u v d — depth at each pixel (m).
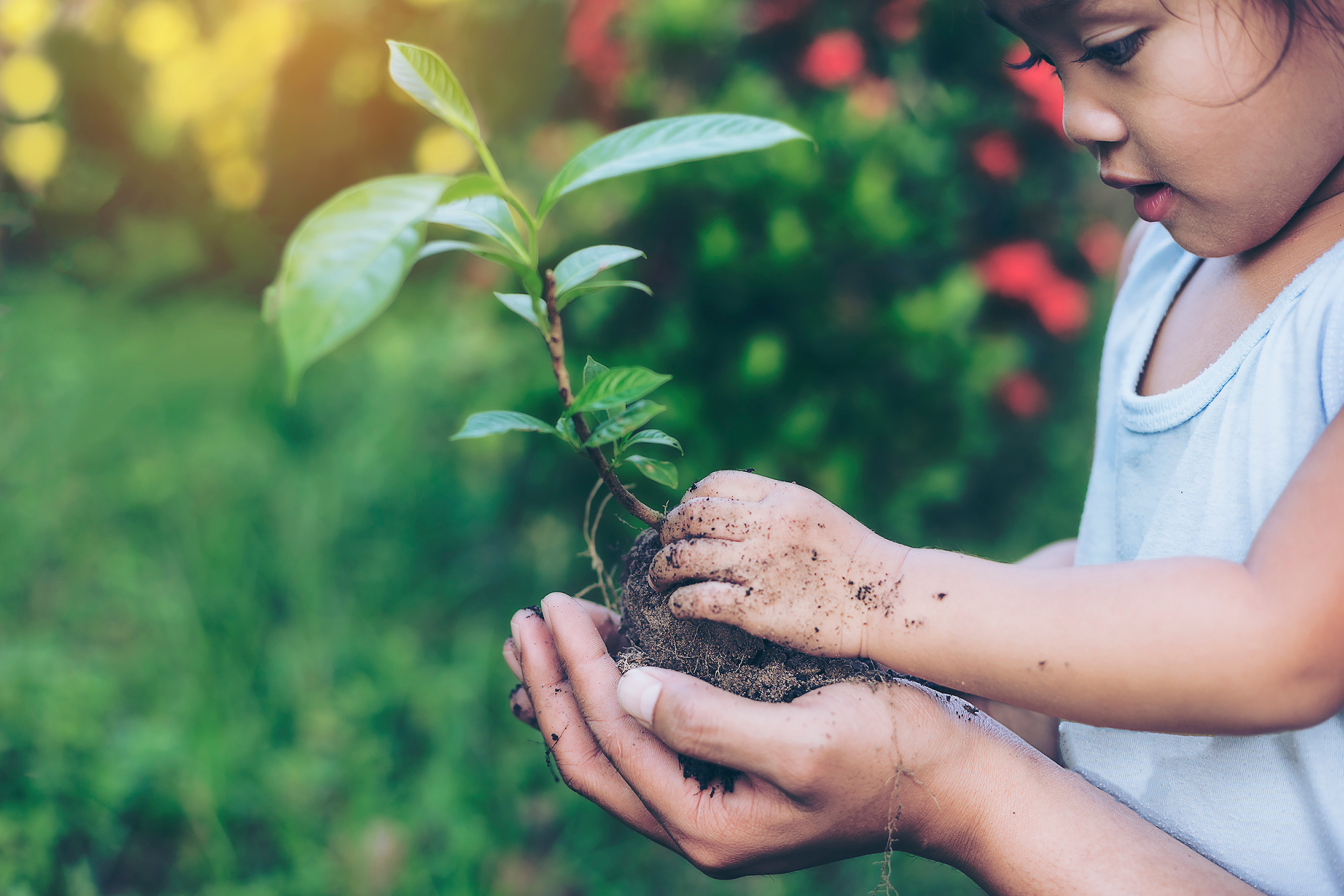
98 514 1.38
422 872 0.91
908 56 1.09
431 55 0.49
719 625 0.55
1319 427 0.52
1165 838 0.53
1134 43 0.51
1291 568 0.48
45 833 0.93
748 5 1.02
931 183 1.02
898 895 0.91
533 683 0.58
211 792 0.96
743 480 0.54
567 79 1.30
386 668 1.14
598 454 0.55
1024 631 0.50
